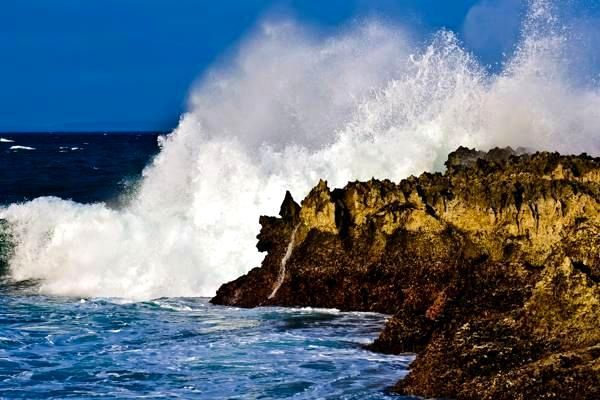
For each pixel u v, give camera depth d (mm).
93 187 54094
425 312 21781
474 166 24453
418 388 15461
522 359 15039
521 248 21828
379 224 24000
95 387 16609
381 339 19031
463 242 22750
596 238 17281
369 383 16344
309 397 15602
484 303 19906
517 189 22328
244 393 15961
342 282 24062
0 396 16125
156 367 17953
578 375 13672
